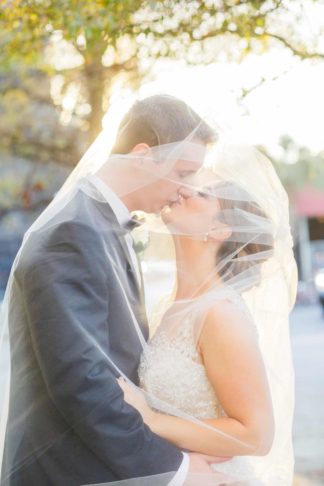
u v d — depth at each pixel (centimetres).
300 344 1195
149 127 244
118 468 222
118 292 232
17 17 404
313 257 2331
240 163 257
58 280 223
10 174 860
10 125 773
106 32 381
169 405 236
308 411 689
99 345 224
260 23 388
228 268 249
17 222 1309
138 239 260
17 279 231
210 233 250
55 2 384
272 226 254
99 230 230
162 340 242
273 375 255
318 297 1627
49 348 221
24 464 229
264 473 251
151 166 242
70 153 747
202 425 232
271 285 257
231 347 232
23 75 706
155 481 224
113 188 241
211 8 380
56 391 221
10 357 234
